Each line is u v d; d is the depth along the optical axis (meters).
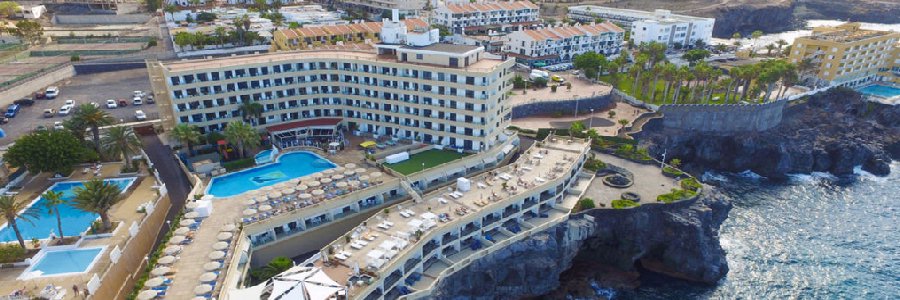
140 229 79.25
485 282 88.62
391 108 118.06
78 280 67.44
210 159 105.25
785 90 167.50
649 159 123.44
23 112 139.88
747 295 95.56
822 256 107.31
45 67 174.50
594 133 130.88
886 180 144.38
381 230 83.50
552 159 111.88
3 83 153.00
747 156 149.62
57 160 90.75
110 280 68.88
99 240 76.19
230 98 114.12
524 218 99.19
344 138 119.88
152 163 106.12
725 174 149.25
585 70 186.25
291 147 112.88
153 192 91.75
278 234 85.38
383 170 103.44
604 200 104.31
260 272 76.81
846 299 94.75
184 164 104.00
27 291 64.88
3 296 63.97
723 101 163.25
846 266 104.19
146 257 77.44
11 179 94.12
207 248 75.25
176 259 72.06
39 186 93.56
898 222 121.12
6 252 69.56
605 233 101.06
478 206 91.50
